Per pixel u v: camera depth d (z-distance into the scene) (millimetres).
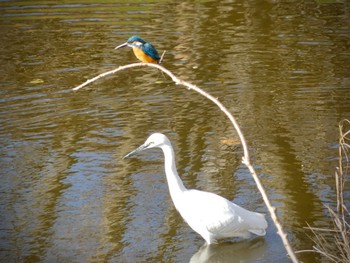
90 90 15461
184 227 9711
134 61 17312
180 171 11320
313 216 9805
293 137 12570
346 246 7676
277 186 10711
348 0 23078
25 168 11539
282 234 5902
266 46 18141
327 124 13133
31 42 19078
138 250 9078
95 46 18562
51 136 12938
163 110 14156
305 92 14906
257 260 8859
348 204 10055
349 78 15656
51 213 10070
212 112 13961
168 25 20328
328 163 11453
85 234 9500
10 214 10047
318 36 18922
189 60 17109
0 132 13125
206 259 8875
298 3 22922
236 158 11773
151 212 10094
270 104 14281
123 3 23250
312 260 8734
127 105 14516
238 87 15281
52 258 8883
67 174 11320
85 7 22812
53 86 15695
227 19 20938
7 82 15984
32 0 23969
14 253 9016
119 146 12430
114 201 10414
